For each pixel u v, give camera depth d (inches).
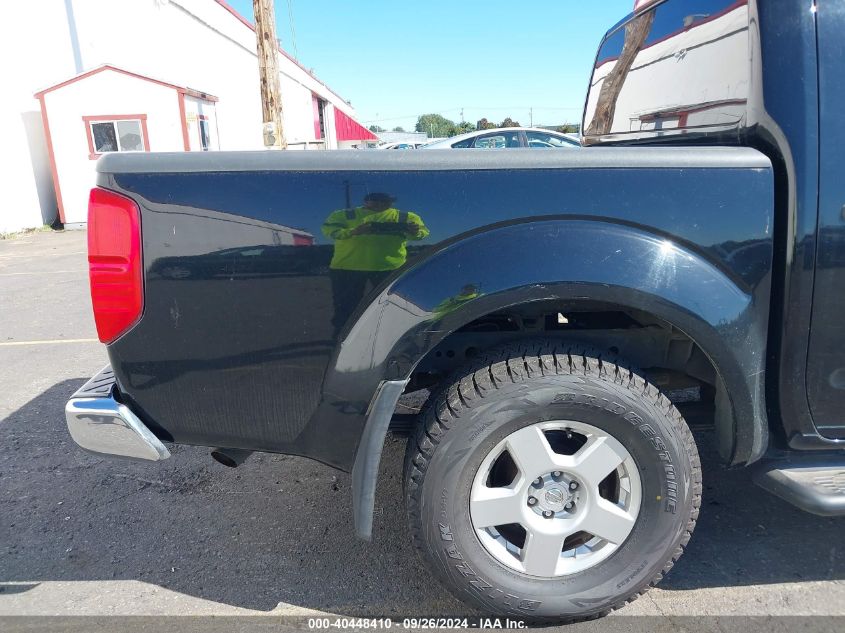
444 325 73.2
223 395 77.5
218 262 73.4
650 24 112.9
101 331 75.6
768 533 102.7
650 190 73.5
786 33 73.8
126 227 73.0
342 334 75.0
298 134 1221.7
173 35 729.0
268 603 90.3
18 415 158.4
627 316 94.0
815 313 75.1
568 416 75.7
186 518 112.2
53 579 96.3
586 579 80.4
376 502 114.3
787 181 73.7
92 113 581.6
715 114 88.9
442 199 73.2
